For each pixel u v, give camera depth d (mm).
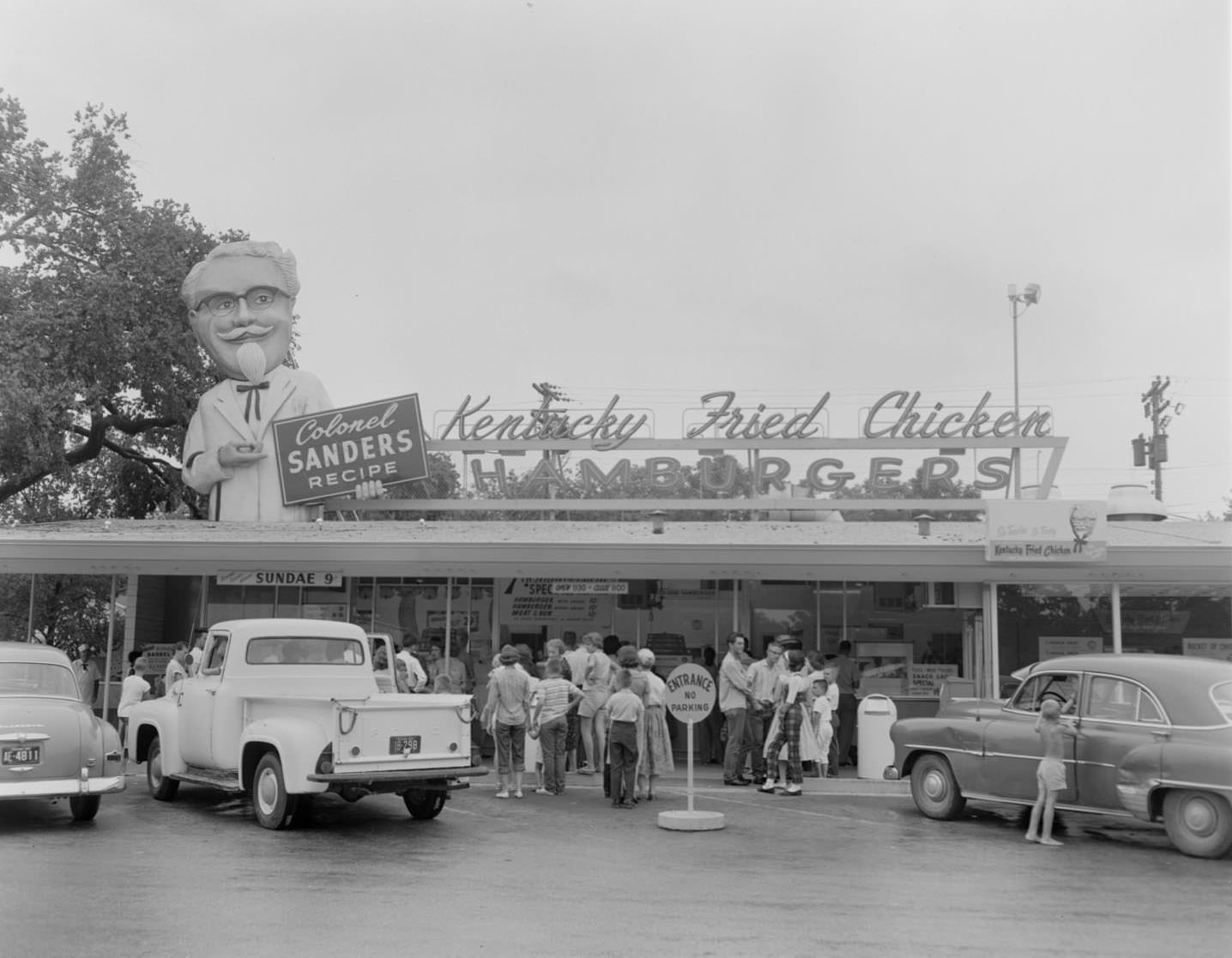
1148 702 11070
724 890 8812
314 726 11414
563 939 7227
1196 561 17688
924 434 24094
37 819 12133
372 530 21250
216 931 7316
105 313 27672
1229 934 7617
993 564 17953
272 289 25641
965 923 7836
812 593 20344
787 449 24391
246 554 18594
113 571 18781
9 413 24688
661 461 24625
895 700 19359
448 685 14719
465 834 11422
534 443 24828
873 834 11758
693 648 20406
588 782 15797
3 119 27672
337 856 10117
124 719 16875
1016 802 12000
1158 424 50438
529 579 20609
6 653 12008
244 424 24688
